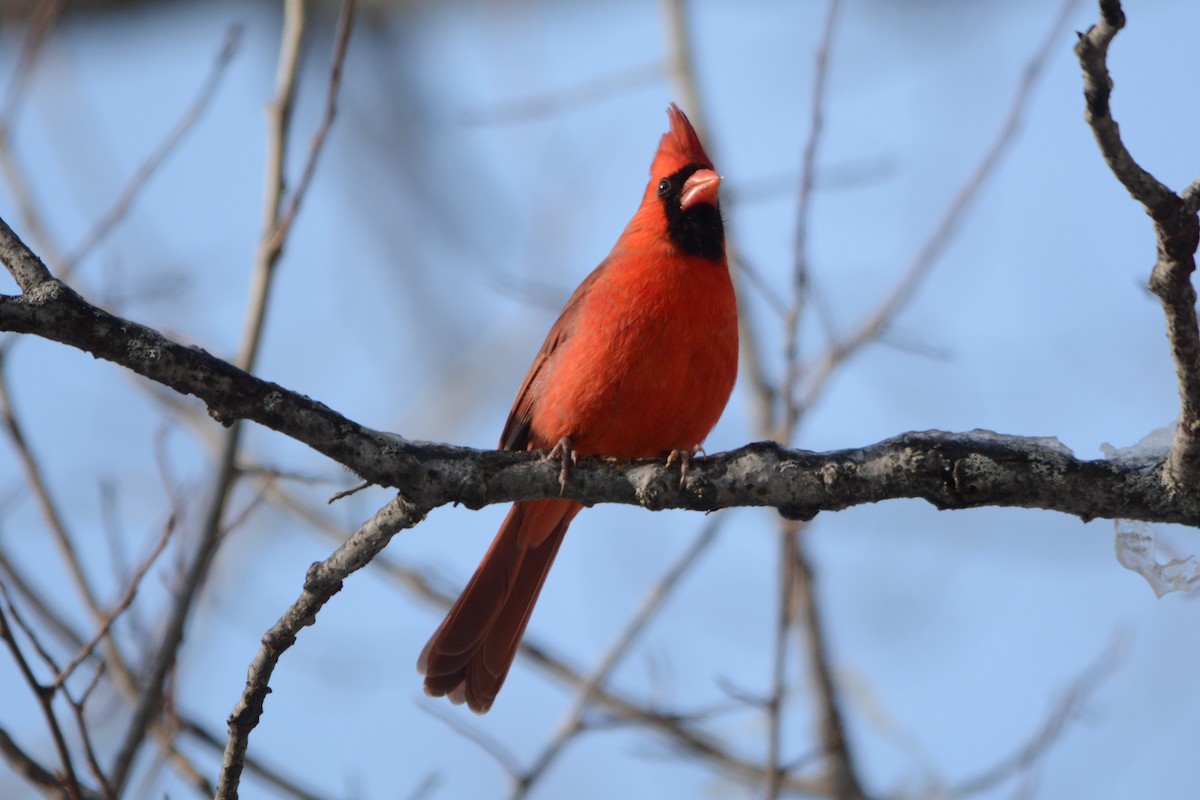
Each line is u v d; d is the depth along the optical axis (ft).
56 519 29.60
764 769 35.91
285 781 30.14
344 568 21.31
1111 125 16.21
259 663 21.09
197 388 20.27
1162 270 17.34
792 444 31.71
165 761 27.35
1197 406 18.71
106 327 19.89
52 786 25.76
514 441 30.30
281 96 30.48
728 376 28.63
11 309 19.45
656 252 28.17
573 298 30.30
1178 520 20.30
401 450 21.42
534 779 30.83
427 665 29.73
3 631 23.52
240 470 28.99
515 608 29.94
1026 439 20.92
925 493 20.89
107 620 24.31
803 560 36.81
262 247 29.78
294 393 21.03
